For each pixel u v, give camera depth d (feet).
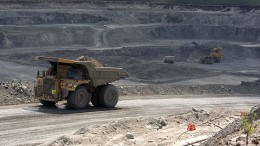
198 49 287.69
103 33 294.05
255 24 371.56
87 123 60.90
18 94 78.13
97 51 239.71
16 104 73.72
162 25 352.08
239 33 359.25
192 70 187.62
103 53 239.91
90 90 74.33
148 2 407.85
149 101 88.48
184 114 66.28
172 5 411.75
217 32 361.10
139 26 334.85
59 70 72.13
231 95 114.01
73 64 72.64
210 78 178.70
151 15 371.15
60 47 257.14
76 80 70.74
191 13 389.60
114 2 388.98
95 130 50.90
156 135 51.11
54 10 330.34
